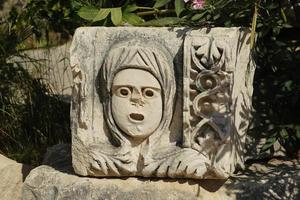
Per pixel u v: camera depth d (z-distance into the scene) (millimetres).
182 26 3189
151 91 3064
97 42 3156
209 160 3027
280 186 3146
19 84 4504
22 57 4617
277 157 3510
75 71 3139
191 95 3029
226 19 3281
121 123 3092
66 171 3279
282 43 3635
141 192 3086
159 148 3100
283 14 3305
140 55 3057
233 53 2996
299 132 3428
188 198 3053
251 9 3283
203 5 3258
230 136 3008
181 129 3090
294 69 3584
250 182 3119
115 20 3371
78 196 3146
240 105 3170
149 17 3711
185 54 3012
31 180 3260
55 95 4527
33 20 4586
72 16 3969
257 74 3602
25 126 4430
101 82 3143
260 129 3504
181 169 3023
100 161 3115
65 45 4895
